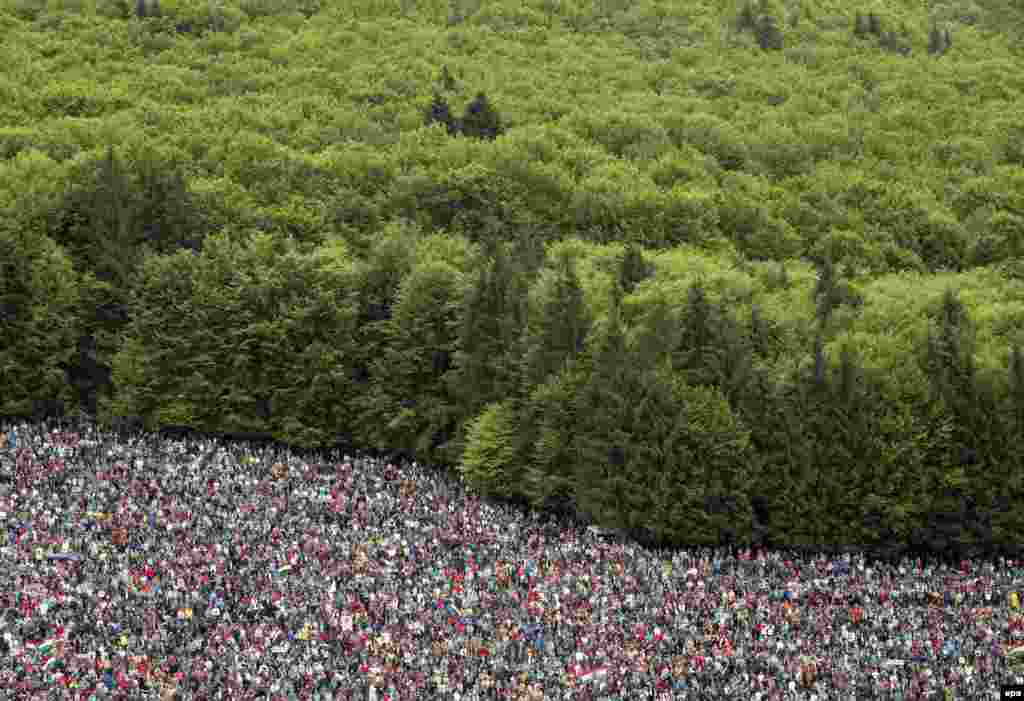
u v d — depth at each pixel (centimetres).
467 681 8250
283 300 15150
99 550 10069
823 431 12719
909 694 8525
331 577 9888
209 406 14738
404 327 15012
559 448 13062
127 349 14962
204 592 9438
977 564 12381
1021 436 12794
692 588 10494
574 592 10056
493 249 15788
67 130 19100
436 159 19000
